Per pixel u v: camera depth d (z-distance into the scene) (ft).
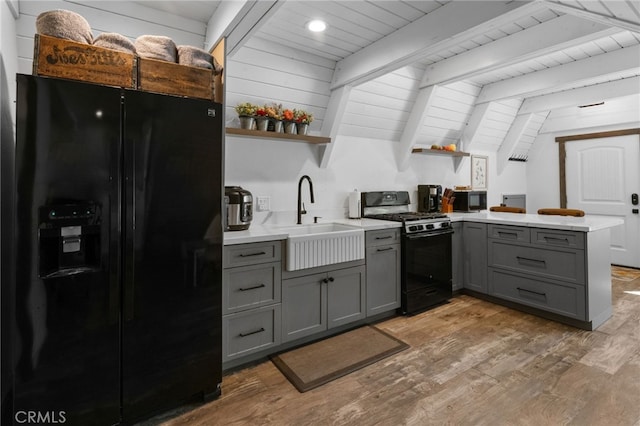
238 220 7.80
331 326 8.37
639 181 14.58
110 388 4.98
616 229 15.35
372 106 10.97
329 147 10.32
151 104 5.18
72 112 4.58
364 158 11.82
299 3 6.87
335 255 8.22
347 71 9.30
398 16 7.36
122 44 5.35
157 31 7.16
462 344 7.97
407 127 12.30
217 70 6.52
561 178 17.08
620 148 15.14
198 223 5.69
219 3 6.84
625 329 8.63
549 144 17.54
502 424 5.25
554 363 7.00
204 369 5.85
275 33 8.05
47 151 4.46
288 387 6.36
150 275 5.24
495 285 10.66
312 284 8.02
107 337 4.93
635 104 14.23
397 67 8.39
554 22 7.88
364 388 6.29
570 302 8.79
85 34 5.09
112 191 4.86
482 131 15.15
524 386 6.23
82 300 4.73
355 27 7.81
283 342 7.58
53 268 4.72
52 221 4.49
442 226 10.71
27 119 4.35
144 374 5.25
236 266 6.86
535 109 14.80
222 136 6.28
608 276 9.34
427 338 8.32
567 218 10.28
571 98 13.56
